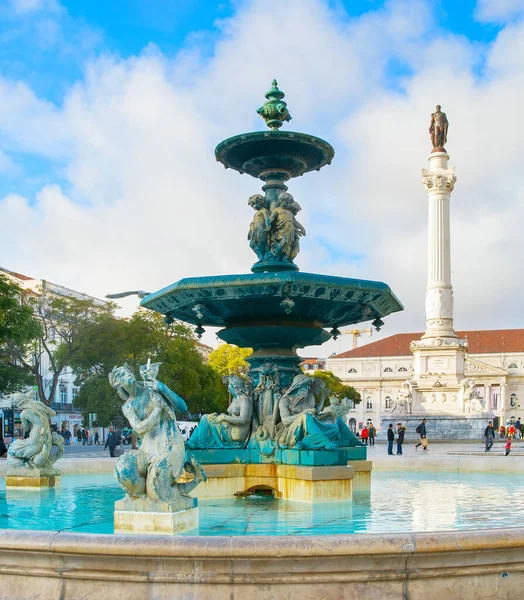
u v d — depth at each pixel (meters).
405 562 4.23
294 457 8.12
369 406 108.31
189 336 37.94
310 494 7.74
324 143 9.25
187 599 4.24
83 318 36.50
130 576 4.29
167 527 5.46
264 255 9.55
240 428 8.70
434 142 56.81
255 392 9.04
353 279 8.27
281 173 9.61
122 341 35.00
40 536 4.36
